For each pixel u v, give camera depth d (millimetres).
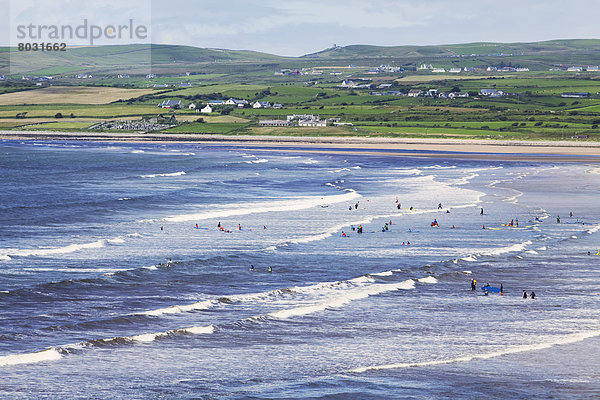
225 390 60469
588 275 107438
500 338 76375
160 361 67750
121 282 99188
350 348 72625
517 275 107188
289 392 59969
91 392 59625
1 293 90188
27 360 66438
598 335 77688
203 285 98875
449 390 60688
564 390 60812
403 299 92875
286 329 78875
